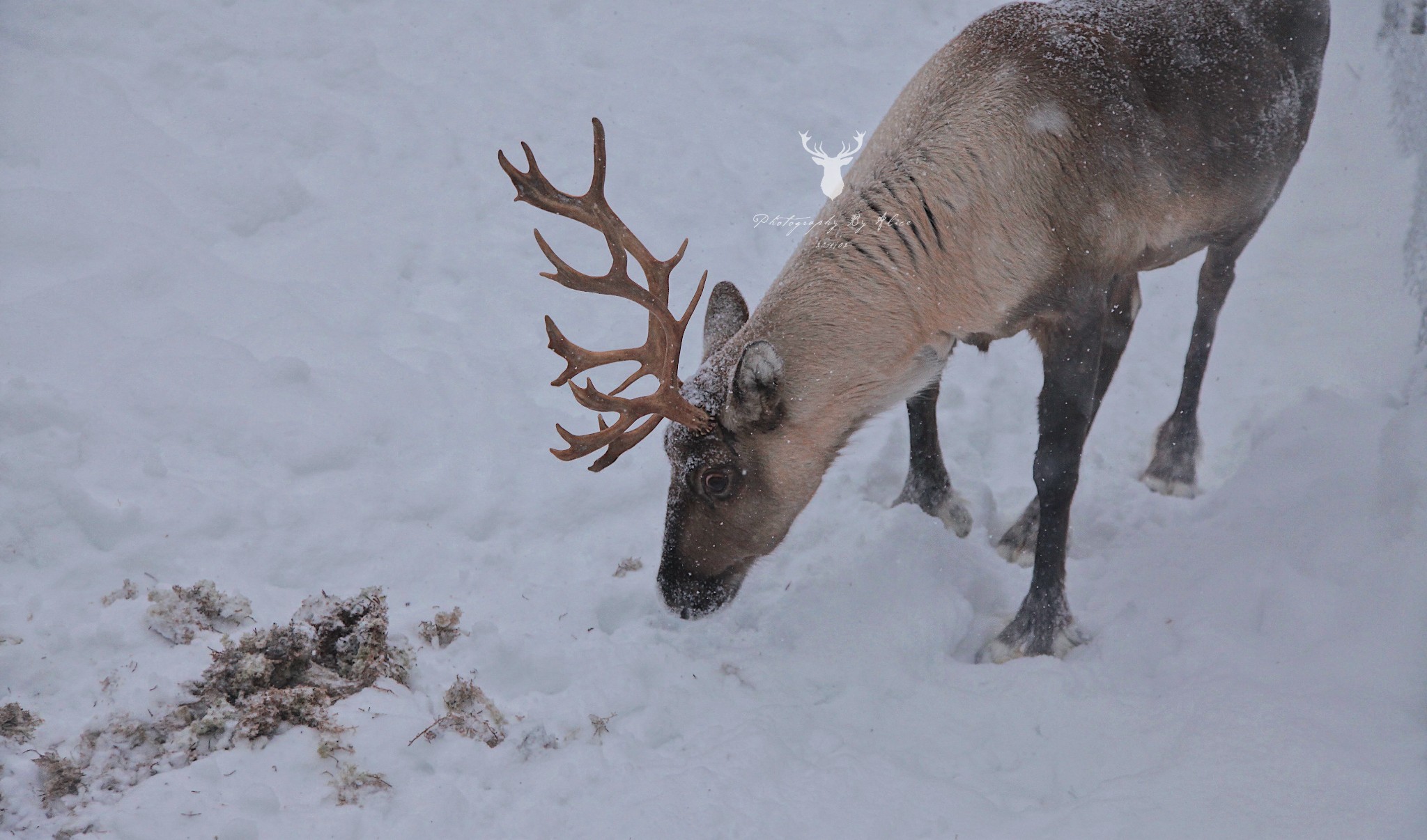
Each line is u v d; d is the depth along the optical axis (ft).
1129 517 34.81
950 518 34.40
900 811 22.59
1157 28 31.19
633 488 34.58
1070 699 26.30
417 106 53.06
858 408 28.19
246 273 42.32
